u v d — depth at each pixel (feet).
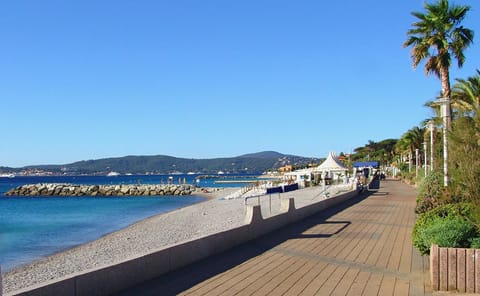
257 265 29.45
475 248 24.11
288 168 350.23
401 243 38.09
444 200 40.19
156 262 26.30
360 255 32.81
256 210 41.75
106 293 22.13
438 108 88.58
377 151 454.81
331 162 137.08
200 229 73.20
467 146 32.32
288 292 23.15
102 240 69.62
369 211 67.56
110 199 222.48
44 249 67.21
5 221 111.75
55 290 18.93
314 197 112.68
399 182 199.11
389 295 22.34
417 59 81.10
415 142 213.66
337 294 22.74
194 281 25.30
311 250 34.86
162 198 223.51
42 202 201.67
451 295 21.99
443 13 77.71
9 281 43.60
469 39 77.87
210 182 468.75
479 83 80.12
